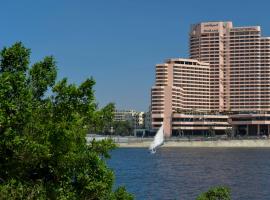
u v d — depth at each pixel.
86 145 28.23
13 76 24.33
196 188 114.38
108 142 28.97
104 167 27.77
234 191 109.81
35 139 24.36
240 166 194.25
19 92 24.42
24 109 24.08
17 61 25.98
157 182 126.25
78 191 26.97
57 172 26.12
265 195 102.81
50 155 24.30
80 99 26.94
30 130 24.42
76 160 26.22
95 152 27.94
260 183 127.75
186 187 116.06
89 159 27.50
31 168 25.73
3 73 24.11
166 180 132.62
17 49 25.86
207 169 177.38
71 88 26.55
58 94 26.59
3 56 25.80
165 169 175.62
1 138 23.39
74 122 25.80
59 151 24.81
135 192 104.44
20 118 23.81
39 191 25.05
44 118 25.78
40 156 24.17
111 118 28.59
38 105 26.17
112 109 28.56
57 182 26.41
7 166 24.31
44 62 27.06
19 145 23.64
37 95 26.70
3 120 23.09
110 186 27.91
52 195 25.69
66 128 24.95
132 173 154.62
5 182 24.25
